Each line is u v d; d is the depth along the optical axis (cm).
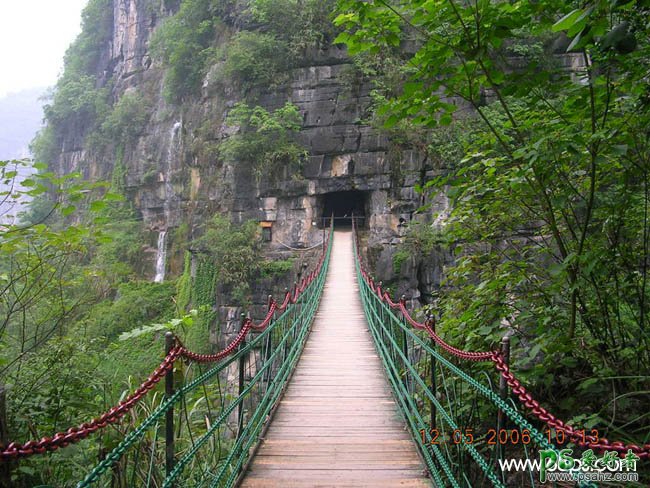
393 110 462
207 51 3322
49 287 657
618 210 464
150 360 2367
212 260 2758
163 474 470
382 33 451
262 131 2867
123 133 4150
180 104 3669
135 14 4628
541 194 477
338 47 2889
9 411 507
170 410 318
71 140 4969
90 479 219
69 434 218
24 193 510
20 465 459
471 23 407
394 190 2712
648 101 402
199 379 366
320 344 1060
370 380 814
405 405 618
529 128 469
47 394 572
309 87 2905
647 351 451
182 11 3534
